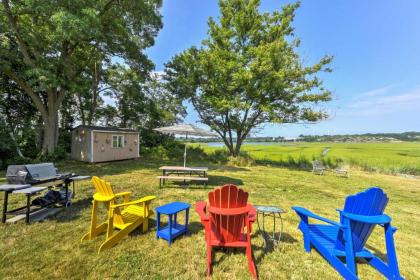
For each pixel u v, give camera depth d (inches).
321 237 125.4
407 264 121.0
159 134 798.5
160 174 370.9
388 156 791.7
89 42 482.6
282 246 130.3
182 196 236.5
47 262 104.6
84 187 253.4
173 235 131.3
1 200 200.2
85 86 465.7
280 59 548.1
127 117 806.5
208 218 111.4
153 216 171.5
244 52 619.5
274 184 337.7
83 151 512.4
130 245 124.2
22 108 547.8
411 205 264.4
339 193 305.7
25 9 370.9
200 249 122.7
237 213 104.7
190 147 753.0
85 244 122.7
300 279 100.2
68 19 335.6
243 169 495.5
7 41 405.4
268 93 597.3
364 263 114.7
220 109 585.6
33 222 151.2
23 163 392.2
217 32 615.2
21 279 91.7
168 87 670.5
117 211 131.9
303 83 577.9
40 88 381.7
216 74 593.3
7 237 129.0
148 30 565.9
